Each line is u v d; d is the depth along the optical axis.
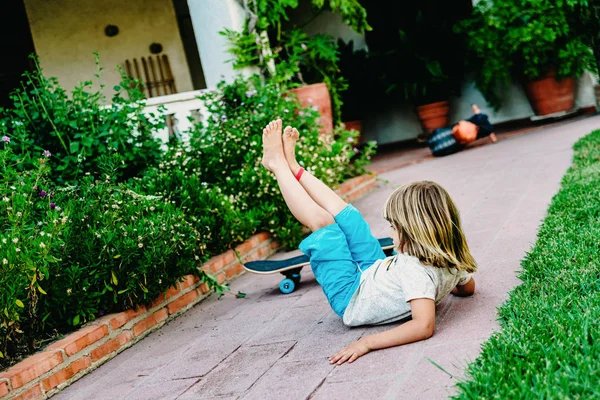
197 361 3.40
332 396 2.50
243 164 6.28
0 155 4.25
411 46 11.17
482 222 5.02
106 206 4.31
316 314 3.77
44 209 4.03
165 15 10.55
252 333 3.68
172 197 5.16
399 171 9.02
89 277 3.95
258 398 2.67
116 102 6.34
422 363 2.60
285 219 6.01
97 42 10.31
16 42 10.30
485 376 2.22
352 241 3.44
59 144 6.03
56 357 3.47
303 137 7.02
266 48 7.97
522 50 10.30
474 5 10.84
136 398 3.04
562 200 4.84
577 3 9.95
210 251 5.34
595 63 10.28
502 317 2.85
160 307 4.38
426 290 2.88
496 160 8.05
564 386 2.04
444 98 11.63
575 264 3.29
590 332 2.41
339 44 11.83
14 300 3.36
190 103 7.28
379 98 12.55
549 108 10.77
